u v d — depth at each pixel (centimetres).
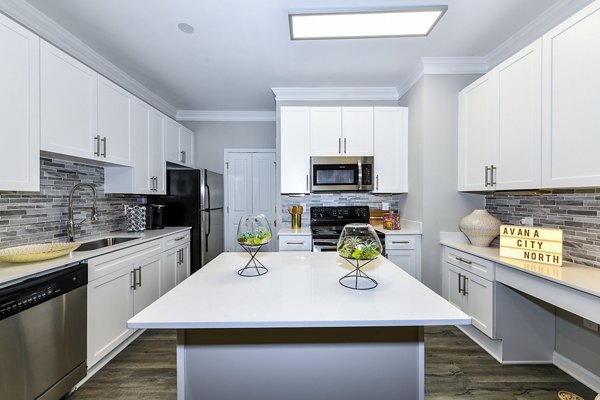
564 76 162
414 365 128
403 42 242
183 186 342
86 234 255
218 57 264
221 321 93
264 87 338
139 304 241
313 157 321
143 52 254
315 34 215
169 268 292
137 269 238
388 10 188
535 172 184
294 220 342
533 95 185
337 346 126
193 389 125
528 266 176
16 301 136
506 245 201
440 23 215
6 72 152
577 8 185
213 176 382
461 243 263
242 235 146
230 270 153
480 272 216
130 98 269
